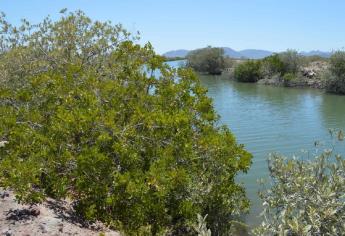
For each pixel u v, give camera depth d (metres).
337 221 5.72
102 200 6.71
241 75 62.69
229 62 80.56
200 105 8.89
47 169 6.69
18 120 7.79
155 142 7.45
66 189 6.88
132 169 7.03
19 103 8.53
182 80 9.38
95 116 7.11
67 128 6.93
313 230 5.69
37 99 8.32
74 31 11.92
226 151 7.77
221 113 30.69
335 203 5.75
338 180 6.08
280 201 6.50
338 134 7.58
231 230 9.26
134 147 7.22
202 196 7.54
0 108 7.97
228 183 8.03
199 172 7.71
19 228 5.54
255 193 12.64
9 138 7.23
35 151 6.98
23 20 12.45
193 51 83.06
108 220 6.66
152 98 8.54
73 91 8.18
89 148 6.86
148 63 9.65
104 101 8.24
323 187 5.95
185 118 7.57
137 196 6.51
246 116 29.30
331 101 38.69
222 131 9.80
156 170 6.60
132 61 9.54
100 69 10.87
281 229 5.40
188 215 7.00
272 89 50.75
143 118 7.46
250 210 11.06
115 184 6.53
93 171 6.62
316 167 6.53
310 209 5.61
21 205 6.22
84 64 11.27
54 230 5.71
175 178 6.69
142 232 6.59
